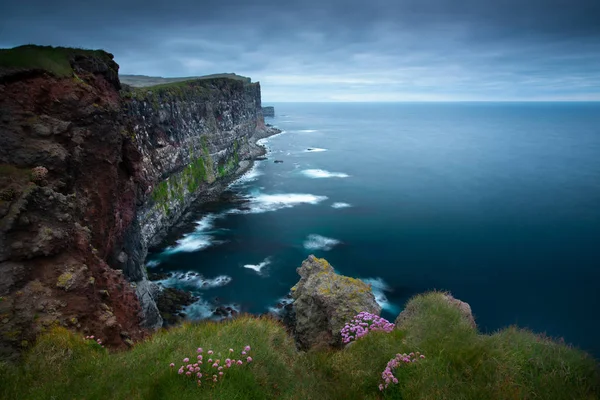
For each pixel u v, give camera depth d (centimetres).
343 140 17112
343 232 5397
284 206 6594
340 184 8312
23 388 900
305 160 11375
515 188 7944
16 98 1688
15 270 1294
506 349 934
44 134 1688
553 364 871
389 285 3984
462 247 4934
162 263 4353
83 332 1299
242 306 3475
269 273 4150
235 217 5972
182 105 6325
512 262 4525
